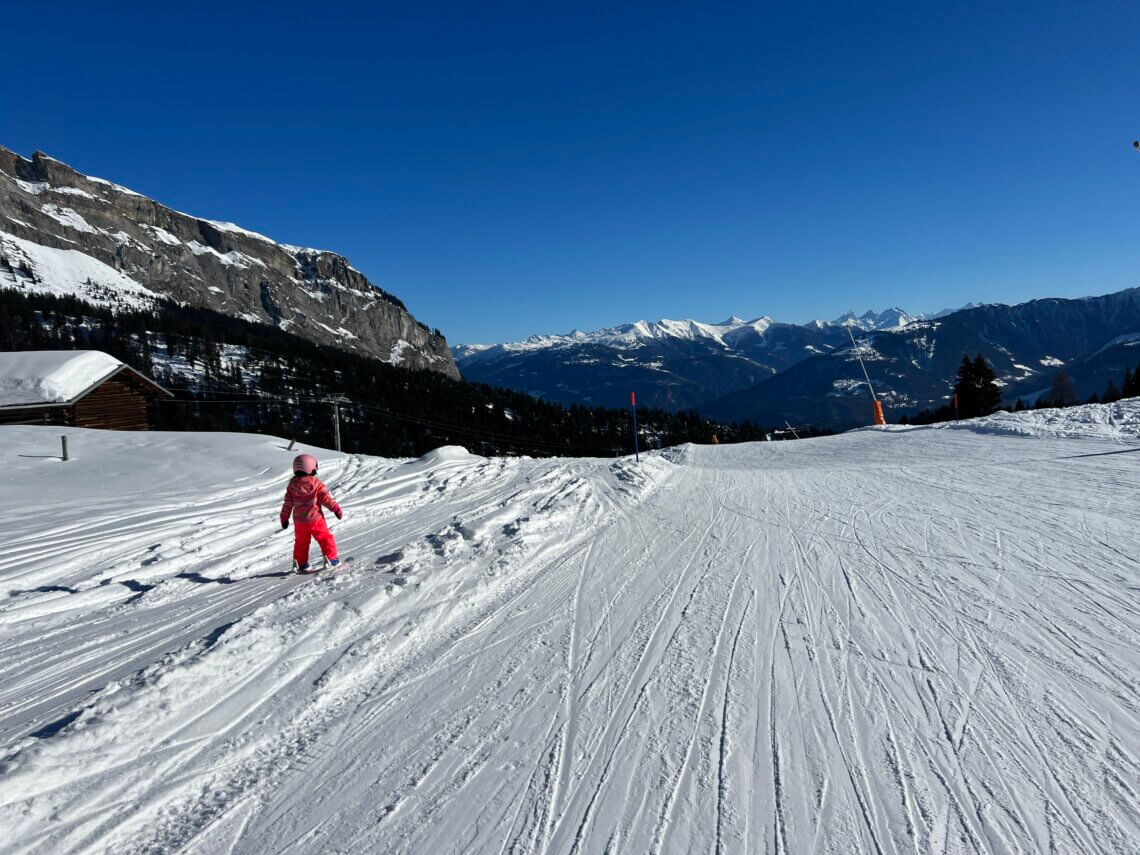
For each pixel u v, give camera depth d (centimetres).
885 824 260
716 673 397
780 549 675
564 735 338
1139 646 405
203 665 400
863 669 392
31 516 922
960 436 1672
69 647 481
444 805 286
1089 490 854
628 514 888
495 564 628
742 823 265
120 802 289
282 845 264
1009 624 446
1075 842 245
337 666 415
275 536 821
